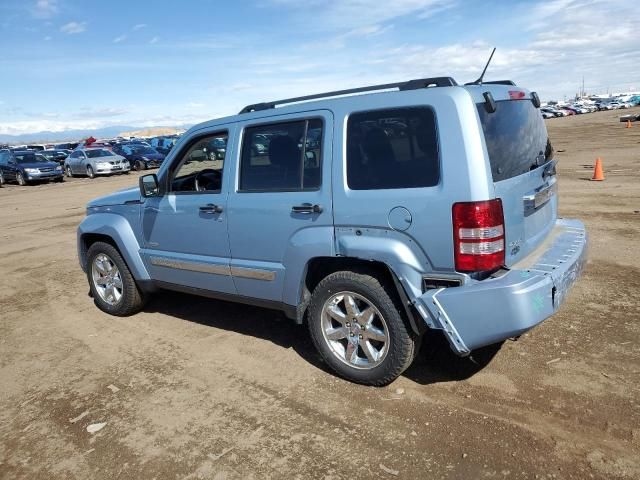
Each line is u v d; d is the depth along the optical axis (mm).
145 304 5672
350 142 3605
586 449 2910
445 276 3270
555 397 3430
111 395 3924
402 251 3379
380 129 3484
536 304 3107
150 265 5156
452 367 3945
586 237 4070
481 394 3541
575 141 27000
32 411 3777
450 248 3227
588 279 5586
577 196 10766
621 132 30844
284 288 4051
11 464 3182
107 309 5707
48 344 4996
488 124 3318
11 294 6762
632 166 14961
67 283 7117
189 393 3871
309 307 3945
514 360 3959
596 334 4277
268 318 5285
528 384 3613
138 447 3256
